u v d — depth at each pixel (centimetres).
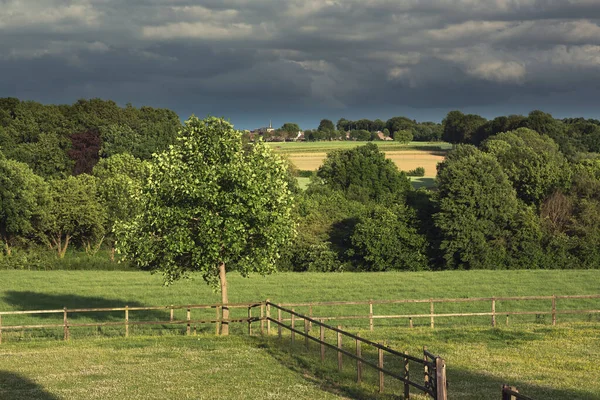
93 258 6488
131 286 4941
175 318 3684
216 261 2850
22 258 6312
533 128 14512
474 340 2675
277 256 2909
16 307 4116
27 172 7088
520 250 6631
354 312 3850
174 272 2950
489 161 7056
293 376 2020
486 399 1714
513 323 3244
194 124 2816
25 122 11588
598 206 7081
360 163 10631
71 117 12488
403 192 8156
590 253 6525
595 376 2012
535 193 7512
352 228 7188
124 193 6981
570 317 3550
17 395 1784
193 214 2758
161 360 2311
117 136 10812
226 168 2703
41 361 2316
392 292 4672
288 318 3581
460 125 19612
